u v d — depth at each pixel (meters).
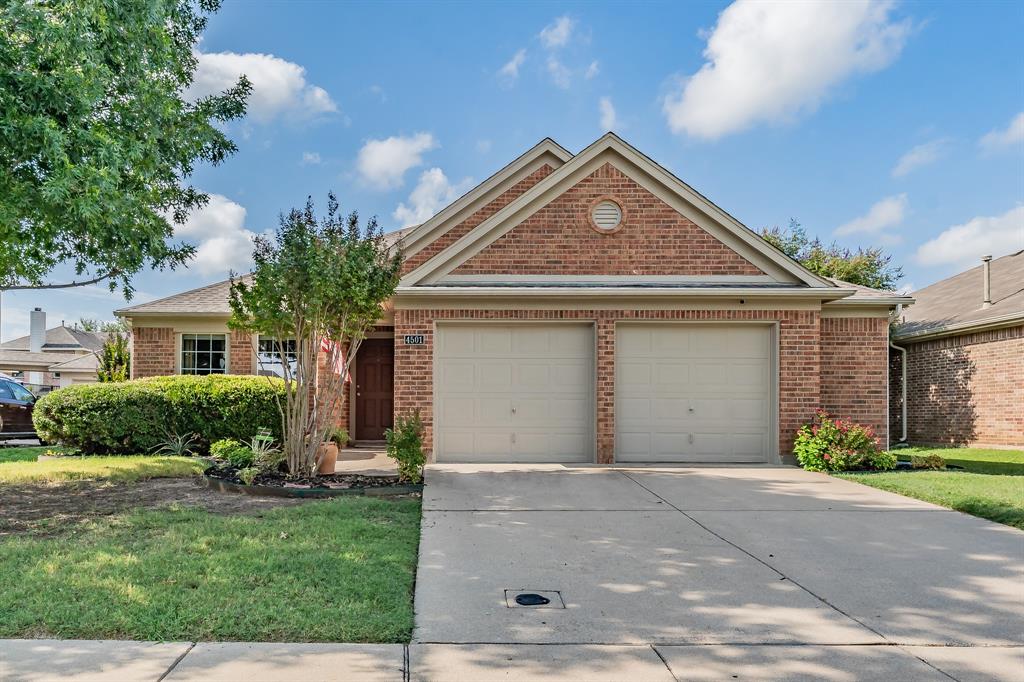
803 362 10.66
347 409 13.62
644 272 10.84
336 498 7.59
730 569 5.04
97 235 7.71
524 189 13.96
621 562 5.18
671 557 5.33
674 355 10.91
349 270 8.12
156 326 13.45
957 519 6.73
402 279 10.59
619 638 3.75
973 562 5.26
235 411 11.67
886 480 8.95
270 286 8.05
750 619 4.06
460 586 4.59
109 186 7.16
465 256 10.81
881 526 6.41
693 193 10.78
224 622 3.75
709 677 3.28
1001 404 14.27
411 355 10.56
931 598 4.46
